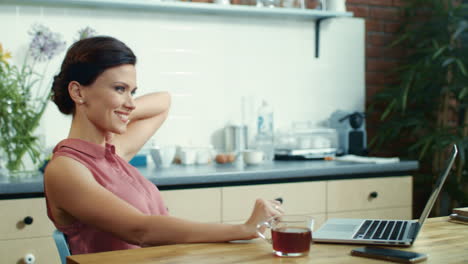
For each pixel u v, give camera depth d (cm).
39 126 285
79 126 156
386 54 421
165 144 349
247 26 372
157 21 346
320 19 390
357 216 319
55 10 319
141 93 343
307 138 357
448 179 384
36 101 315
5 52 309
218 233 139
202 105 360
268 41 379
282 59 383
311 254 127
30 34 314
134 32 340
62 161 144
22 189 241
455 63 379
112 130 154
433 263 117
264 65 378
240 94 371
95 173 151
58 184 140
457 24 390
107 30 333
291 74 386
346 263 118
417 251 129
